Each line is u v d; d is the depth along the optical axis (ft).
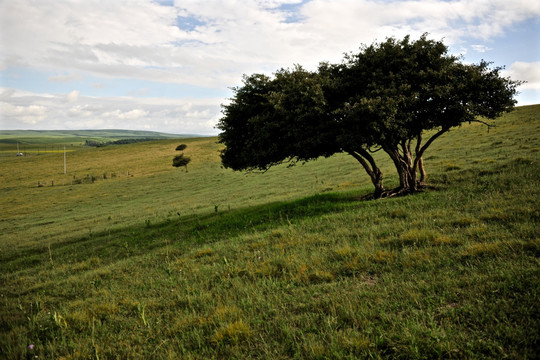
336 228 34.32
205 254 34.17
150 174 235.61
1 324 22.13
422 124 48.21
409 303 16.24
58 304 25.94
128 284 28.48
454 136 134.10
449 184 52.80
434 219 30.27
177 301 21.85
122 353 16.31
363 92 48.16
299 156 54.70
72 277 34.37
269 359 13.39
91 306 23.27
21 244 71.51
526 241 20.83
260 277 23.86
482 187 42.09
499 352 11.76
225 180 170.30
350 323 15.51
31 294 29.94
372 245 26.18
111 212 117.60
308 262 24.68
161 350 15.66
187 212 88.17
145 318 19.80
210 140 420.36
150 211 103.71
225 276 25.35
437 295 16.43
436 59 46.78
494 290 15.62
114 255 47.06
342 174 114.01
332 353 12.97
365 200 52.85
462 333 13.05
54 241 69.15
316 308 17.29
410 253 22.68
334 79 50.62
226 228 50.11
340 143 46.39
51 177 259.80
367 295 17.75
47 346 17.56
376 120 43.39
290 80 51.67
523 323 13.01
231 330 15.87
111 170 270.26
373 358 12.62
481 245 21.20
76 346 17.08
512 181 41.81
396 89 44.50
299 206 54.90
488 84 44.88
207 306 19.84
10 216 141.18
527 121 133.18
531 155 61.21
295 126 48.65
